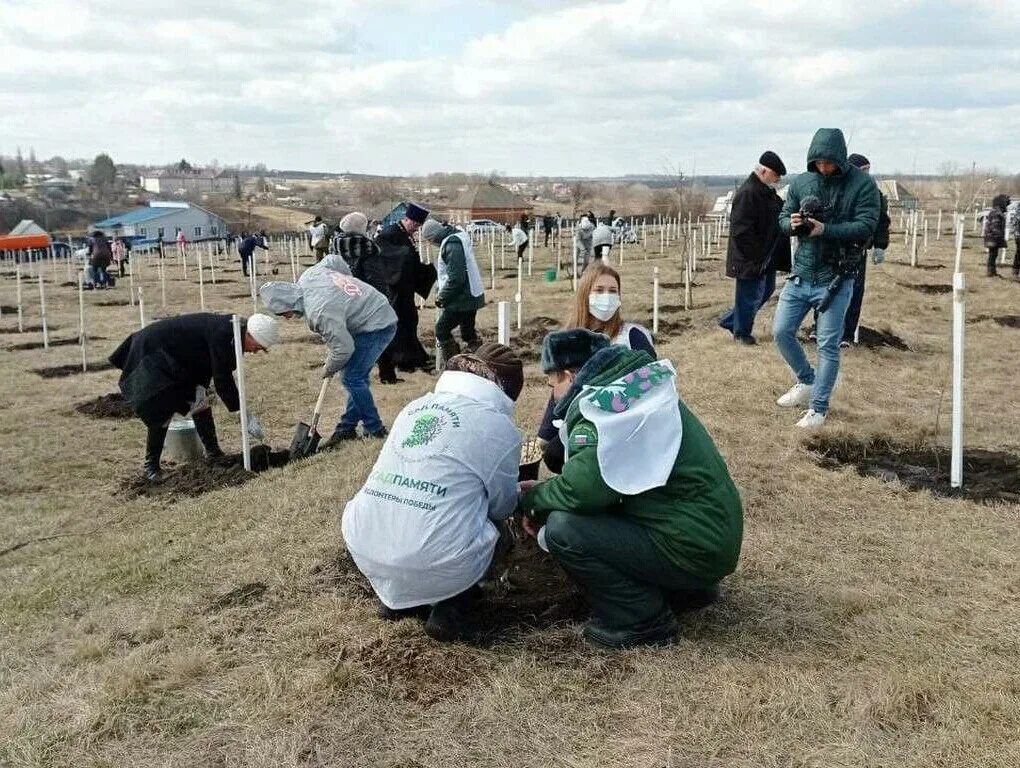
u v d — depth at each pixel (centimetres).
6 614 459
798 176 691
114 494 695
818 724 320
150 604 455
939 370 943
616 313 504
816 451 660
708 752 309
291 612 429
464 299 1034
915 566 457
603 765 305
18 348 1467
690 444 362
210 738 331
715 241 3131
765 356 952
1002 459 638
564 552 366
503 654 378
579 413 364
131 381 693
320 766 312
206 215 6919
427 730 329
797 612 407
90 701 357
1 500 687
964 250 2342
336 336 696
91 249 2641
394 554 371
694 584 372
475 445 377
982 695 331
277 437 835
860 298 1034
